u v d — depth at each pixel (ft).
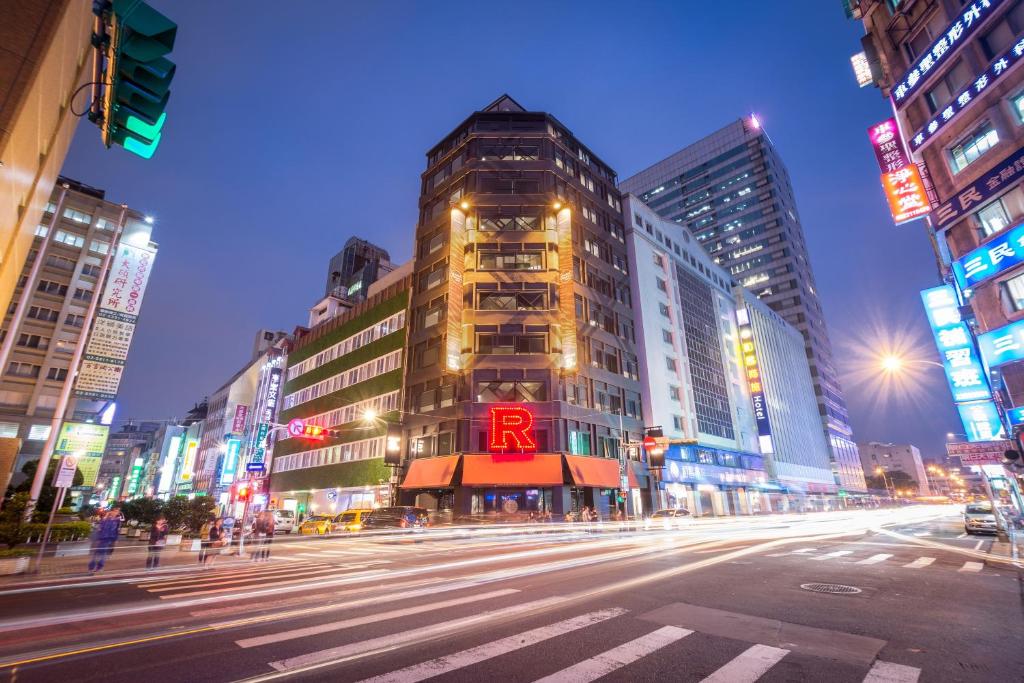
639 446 121.80
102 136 16.75
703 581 32.17
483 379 111.45
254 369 225.76
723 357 189.37
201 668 15.89
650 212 174.60
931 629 20.38
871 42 82.58
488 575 36.17
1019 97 58.80
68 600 28.63
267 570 42.60
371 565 45.14
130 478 304.91
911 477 441.27
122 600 28.35
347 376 155.22
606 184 158.40
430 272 134.31
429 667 15.85
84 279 156.15
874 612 23.34
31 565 49.03
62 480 53.47
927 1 73.20
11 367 140.87
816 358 273.75
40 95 26.61
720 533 85.10
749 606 24.66
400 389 131.34
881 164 76.95
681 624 21.13
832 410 276.82
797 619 22.02
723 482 161.07
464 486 102.32
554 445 106.63
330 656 17.01
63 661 16.71
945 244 73.36
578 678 14.92
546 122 146.00
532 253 122.93
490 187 131.03
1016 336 58.18
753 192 312.50
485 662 16.33
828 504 229.66
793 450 214.90
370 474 131.44
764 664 16.15
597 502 109.81
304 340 189.06
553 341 114.73
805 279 303.07
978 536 72.43
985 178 61.82
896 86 75.41
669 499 135.23
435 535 86.84
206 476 226.79
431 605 25.27
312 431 110.01
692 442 128.88
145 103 16.17
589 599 26.45
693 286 185.98
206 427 254.47
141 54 15.26
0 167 23.77
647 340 147.74
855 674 15.29
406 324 136.36
